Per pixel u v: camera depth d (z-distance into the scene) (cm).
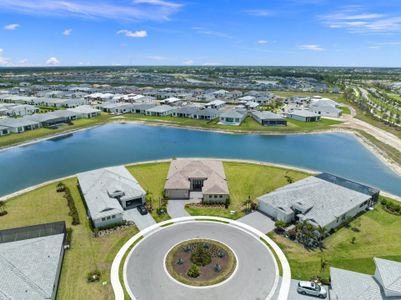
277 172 7962
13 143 10750
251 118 15162
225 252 4544
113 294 3738
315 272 4147
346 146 11062
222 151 10269
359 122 14425
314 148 10756
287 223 5338
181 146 10856
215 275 4066
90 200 5606
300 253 4553
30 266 3800
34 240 4344
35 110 15825
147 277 4025
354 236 5012
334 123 14238
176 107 16838
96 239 4869
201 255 4366
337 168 8781
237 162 8781
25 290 3422
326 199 5531
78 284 3894
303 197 5603
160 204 6016
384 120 14525
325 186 5909
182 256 4456
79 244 4731
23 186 7256
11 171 8262
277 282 3953
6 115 14775
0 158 9388
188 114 15275
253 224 5331
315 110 16300
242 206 5994
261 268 4212
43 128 12769
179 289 3822
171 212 5725
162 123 14338
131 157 9575
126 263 4297
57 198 6297
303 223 4944
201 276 4044
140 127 13838
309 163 9181
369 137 11894
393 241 4881
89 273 4075
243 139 11906
